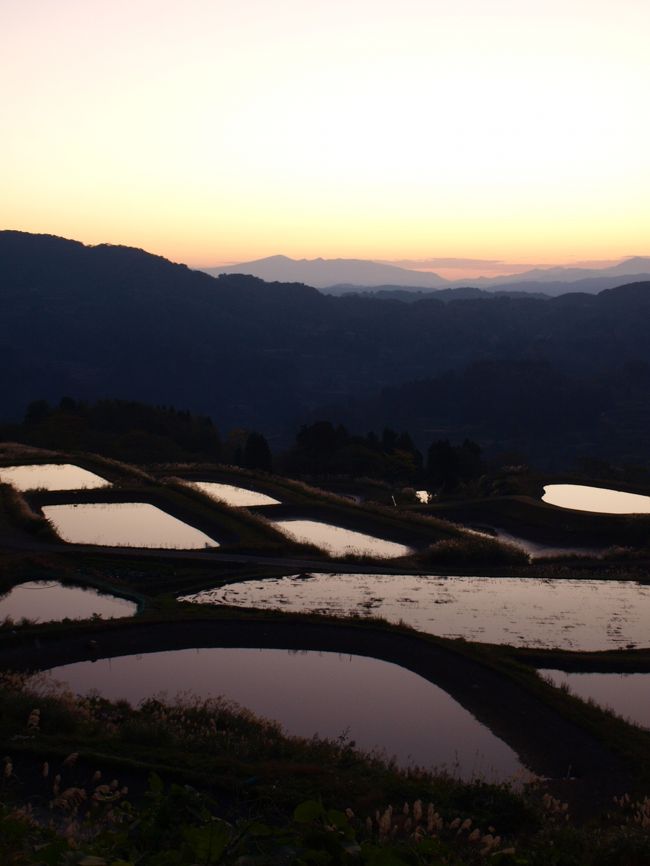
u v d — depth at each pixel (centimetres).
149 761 1572
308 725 2095
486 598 3669
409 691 2375
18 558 3984
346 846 543
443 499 7550
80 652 2680
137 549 4353
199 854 530
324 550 4572
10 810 820
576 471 10812
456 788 1491
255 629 2914
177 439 11450
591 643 2997
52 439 10188
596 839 1220
